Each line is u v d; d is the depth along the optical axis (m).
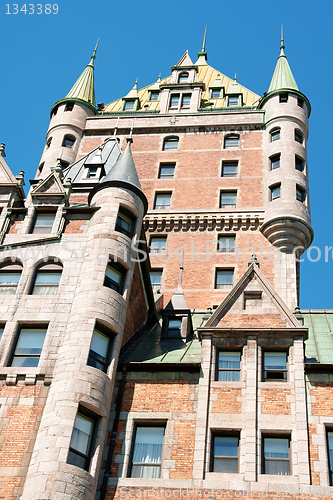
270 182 49.41
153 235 48.66
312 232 46.88
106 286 29.94
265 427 25.69
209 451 25.48
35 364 27.80
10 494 23.92
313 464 24.58
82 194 36.47
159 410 27.05
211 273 45.50
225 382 27.19
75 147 55.75
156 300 38.09
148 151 54.22
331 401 26.17
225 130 54.59
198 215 48.78
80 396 25.98
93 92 61.38
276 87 55.75
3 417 26.05
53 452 24.41
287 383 26.77
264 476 24.53
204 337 28.58
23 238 32.09
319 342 30.75
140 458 26.11
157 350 31.06
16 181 35.62
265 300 29.39
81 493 24.00
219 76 63.66
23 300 29.62
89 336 27.77
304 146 52.19
